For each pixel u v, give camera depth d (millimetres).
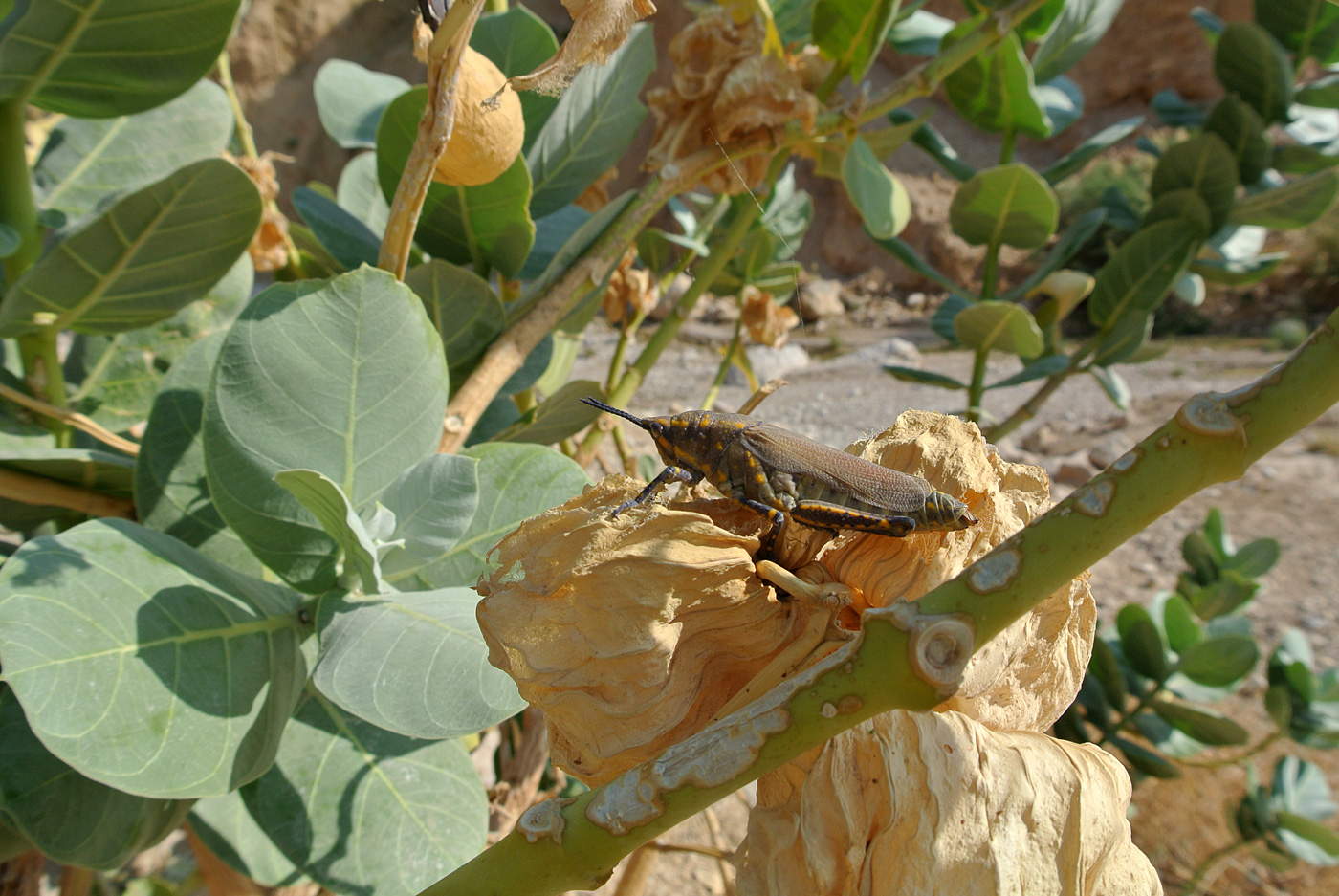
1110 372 468
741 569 138
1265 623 1075
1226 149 439
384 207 370
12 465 243
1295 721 592
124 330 252
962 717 138
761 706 103
